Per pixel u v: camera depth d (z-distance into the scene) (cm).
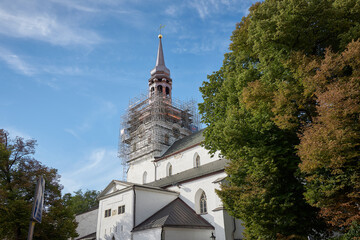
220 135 2022
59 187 3191
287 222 1680
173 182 3900
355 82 1394
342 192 1532
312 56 1656
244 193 1848
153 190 3616
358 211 1416
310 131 1438
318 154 1323
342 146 1289
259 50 1844
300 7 1650
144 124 5478
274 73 1783
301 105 1612
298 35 1692
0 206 2656
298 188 1731
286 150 1741
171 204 3553
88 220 4741
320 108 1394
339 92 1322
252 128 1841
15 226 2695
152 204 3541
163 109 5569
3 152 2895
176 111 5838
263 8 1927
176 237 2930
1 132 3144
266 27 1752
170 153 4922
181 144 5009
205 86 2550
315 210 1789
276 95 1636
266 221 1727
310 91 1494
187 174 3959
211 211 3234
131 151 5634
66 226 3019
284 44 1758
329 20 1641
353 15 1670
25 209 2723
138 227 3241
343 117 1345
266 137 1830
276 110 1617
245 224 1966
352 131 1324
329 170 1533
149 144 5206
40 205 993
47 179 3077
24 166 3027
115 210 3656
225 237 2828
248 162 1894
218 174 3325
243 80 2008
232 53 2392
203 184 3466
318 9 1650
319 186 1536
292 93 1612
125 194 3581
